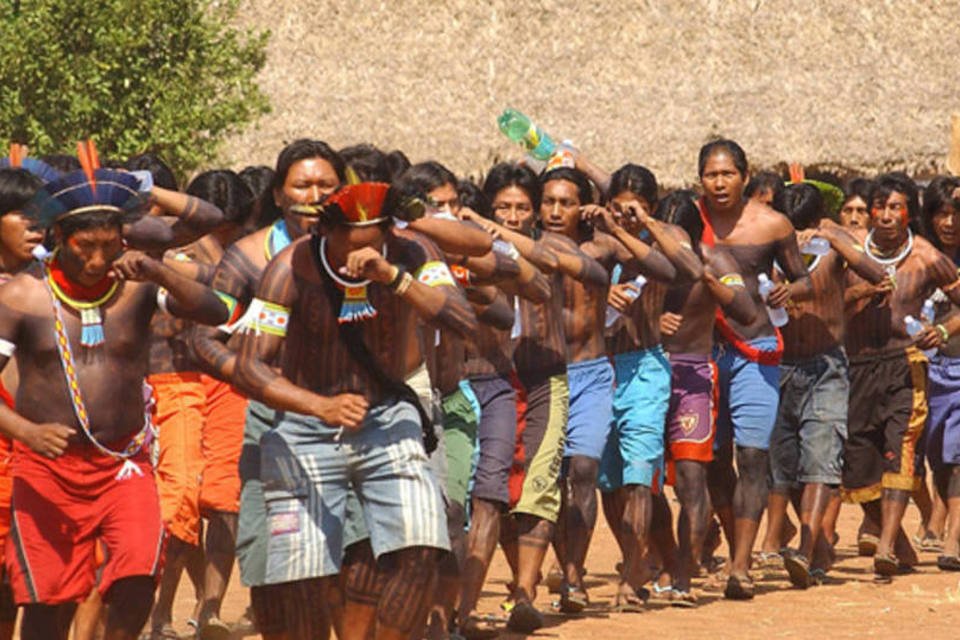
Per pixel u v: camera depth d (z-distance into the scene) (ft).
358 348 61.87
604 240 94.99
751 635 87.76
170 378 83.51
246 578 65.72
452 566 79.25
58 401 62.28
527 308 86.89
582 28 253.85
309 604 62.54
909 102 249.75
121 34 201.57
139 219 64.18
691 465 98.27
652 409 95.55
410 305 62.80
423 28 253.03
